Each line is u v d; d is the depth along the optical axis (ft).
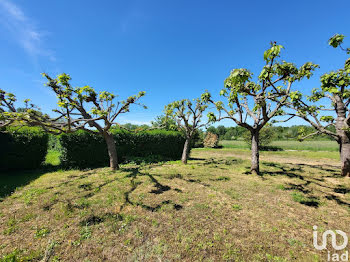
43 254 8.22
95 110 18.39
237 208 13.32
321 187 18.89
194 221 11.32
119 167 28.84
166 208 13.10
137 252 8.49
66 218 11.45
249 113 25.96
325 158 46.52
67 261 7.86
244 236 9.84
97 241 9.23
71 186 17.94
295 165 34.17
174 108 34.06
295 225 11.05
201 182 20.27
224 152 64.90
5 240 9.20
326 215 12.45
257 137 25.36
